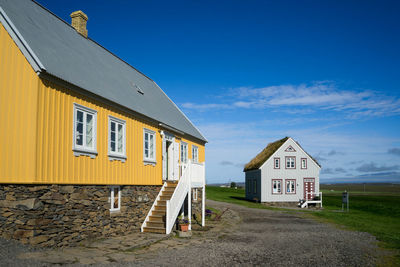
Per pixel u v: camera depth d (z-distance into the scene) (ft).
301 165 130.11
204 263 31.96
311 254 37.73
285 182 128.77
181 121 77.87
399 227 67.10
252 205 118.83
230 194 187.73
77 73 42.37
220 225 62.90
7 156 34.24
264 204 126.21
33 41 37.96
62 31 52.75
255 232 55.06
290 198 128.16
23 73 34.37
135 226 50.39
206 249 39.11
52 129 35.27
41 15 49.39
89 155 40.93
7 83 35.12
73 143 38.22
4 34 35.94
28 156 33.04
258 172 131.75
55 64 38.19
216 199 140.26
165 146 63.10
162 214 53.67
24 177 33.04
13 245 31.68
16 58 34.96
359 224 70.08
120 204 47.21
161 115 63.87
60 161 36.14
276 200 127.44
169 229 48.52
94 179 41.60
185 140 74.95
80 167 39.22
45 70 33.58
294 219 77.97
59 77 35.65
